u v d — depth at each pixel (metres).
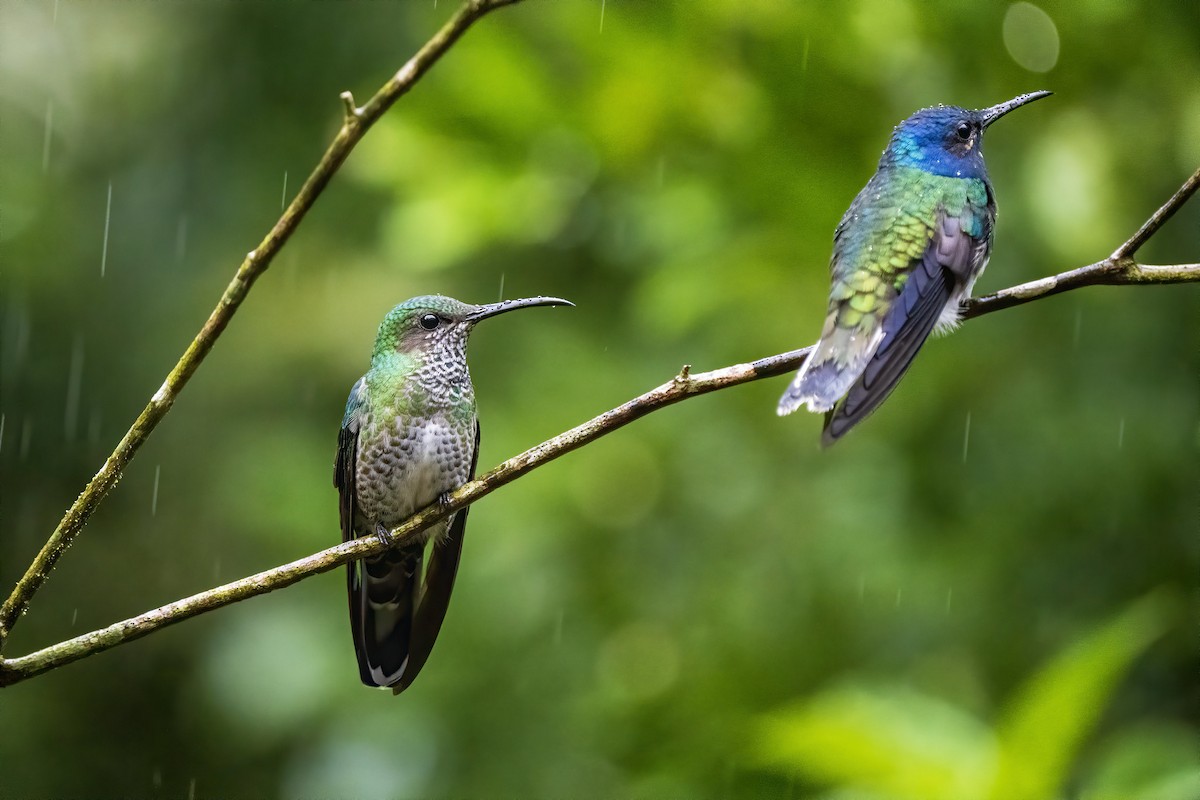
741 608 11.13
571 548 11.84
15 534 14.98
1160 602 9.95
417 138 11.13
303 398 14.30
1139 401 10.26
